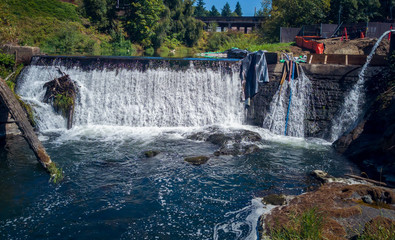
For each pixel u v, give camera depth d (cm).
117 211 774
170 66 1589
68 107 1518
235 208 785
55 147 1222
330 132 1387
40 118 1478
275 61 1507
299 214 689
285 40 2719
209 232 685
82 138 1348
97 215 756
